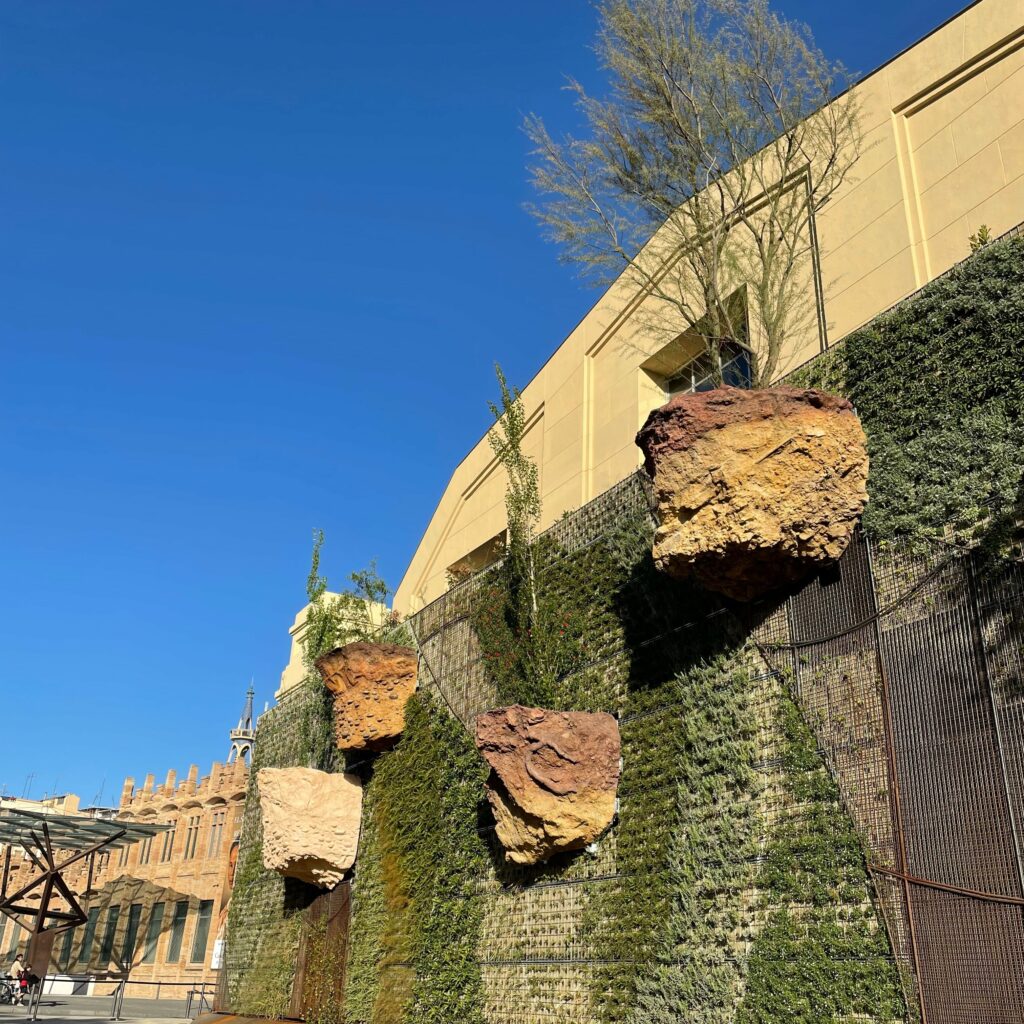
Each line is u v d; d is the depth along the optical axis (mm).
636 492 11258
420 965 12586
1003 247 7852
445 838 13016
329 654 16047
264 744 21891
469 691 13773
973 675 7020
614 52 10648
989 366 7676
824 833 7641
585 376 16516
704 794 8867
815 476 8117
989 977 6312
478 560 20141
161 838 41938
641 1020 8617
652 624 10281
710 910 8383
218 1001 19750
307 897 17234
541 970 10297
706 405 8477
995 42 10508
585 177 11023
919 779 7145
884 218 11227
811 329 11703
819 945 7324
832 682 8039
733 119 10492
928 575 7555
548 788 10086
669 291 13984
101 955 41219
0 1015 21625
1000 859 6484
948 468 7695
